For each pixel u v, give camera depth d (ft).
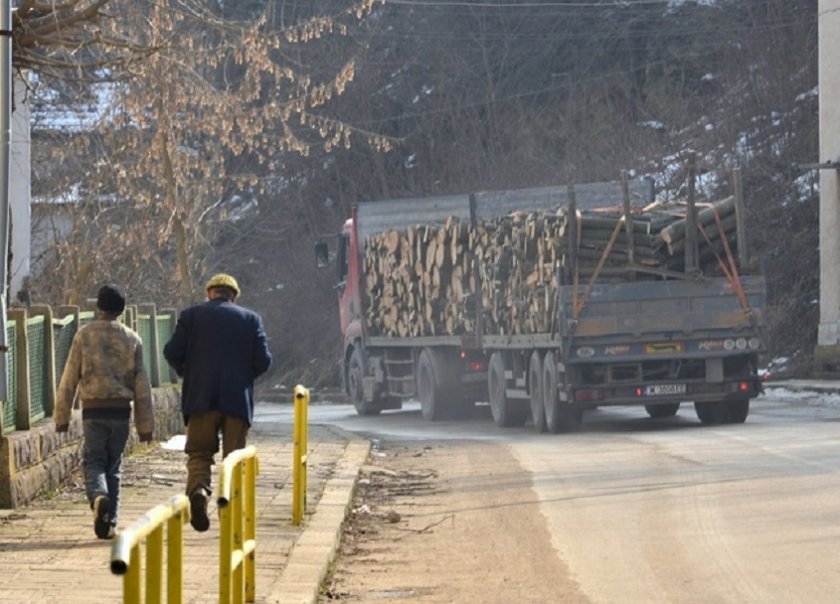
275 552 79.00
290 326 380.17
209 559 76.38
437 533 92.07
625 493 106.52
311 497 102.17
